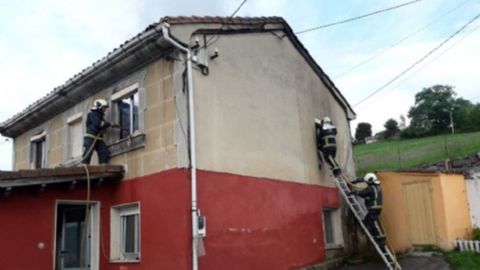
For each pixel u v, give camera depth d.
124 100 11.23
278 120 12.38
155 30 9.35
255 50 12.02
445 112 51.53
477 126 49.28
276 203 11.44
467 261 11.48
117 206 10.43
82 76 11.48
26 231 9.06
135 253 9.99
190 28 9.86
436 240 13.40
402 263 12.37
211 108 10.01
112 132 11.21
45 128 14.20
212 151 9.77
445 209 13.25
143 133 10.11
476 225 14.02
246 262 9.98
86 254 10.36
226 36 11.02
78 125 12.75
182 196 8.98
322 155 14.39
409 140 48.72
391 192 14.95
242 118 10.95
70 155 12.79
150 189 9.70
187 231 8.78
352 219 15.18
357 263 13.55
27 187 9.20
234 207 10.02
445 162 18.75
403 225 14.36
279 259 11.03
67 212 11.22
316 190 13.54
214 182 9.62
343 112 17.03
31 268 9.01
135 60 10.43
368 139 55.00
